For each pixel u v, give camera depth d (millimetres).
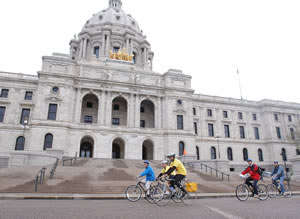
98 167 35875
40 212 11000
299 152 73250
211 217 10172
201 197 18641
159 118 58969
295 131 67500
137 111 57625
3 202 14359
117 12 96000
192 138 58812
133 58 85938
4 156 46750
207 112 71188
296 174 33938
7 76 56781
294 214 10930
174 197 14227
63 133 50031
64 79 53312
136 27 94812
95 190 21266
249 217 10234
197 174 34375
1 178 24203
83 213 10859
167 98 60031
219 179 32281
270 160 71500
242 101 76062
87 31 82250
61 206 13031
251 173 16453
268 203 14711
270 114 74688
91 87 55719
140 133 56156
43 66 53312
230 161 68688
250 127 74000
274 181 18922
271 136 72438
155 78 62156
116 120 63000
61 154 41969
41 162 37031
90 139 57250
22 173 27359
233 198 18391
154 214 10758
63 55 57219
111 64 65000
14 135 53531
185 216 10367
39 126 49000
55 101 51562
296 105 78312
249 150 71562
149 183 14711
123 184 23359
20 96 56188
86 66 57562
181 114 60031
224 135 70500
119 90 57594
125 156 53812
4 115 54281
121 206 13094
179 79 62688
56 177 25969
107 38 79562
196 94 72062
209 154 67125
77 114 53344
